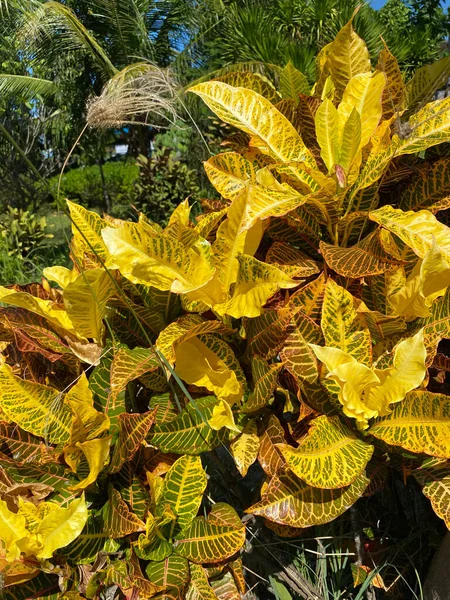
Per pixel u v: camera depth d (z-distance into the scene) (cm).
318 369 132
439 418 120
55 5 771
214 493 207
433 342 130
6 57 971
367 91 143
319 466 118
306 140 160
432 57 813
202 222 150
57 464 140
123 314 146
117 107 139
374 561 168
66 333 144
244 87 161
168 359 129
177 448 134
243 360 144
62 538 121
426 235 122
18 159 975
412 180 152
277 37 760
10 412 134
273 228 153
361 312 130
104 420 132
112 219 164
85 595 131
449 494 127
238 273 124
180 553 134
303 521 122
